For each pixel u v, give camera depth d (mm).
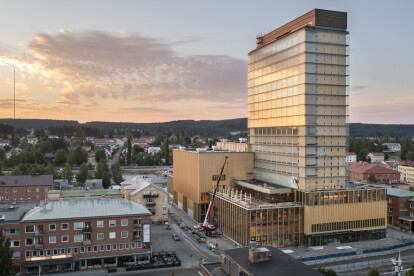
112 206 87188
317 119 107938
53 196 120562
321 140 108375
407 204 123312
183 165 145375
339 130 110875
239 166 133000
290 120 113500
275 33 127062
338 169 110250
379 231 108125
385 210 108500
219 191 129250
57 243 80500
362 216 105812
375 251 93812
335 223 102812
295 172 110375
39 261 78438
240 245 101125
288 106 114500
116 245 84062
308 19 110125
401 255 91812
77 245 81625
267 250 54438
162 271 81250
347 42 110938
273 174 122750
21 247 78562
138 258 86375
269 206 99375
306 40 106250
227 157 124938
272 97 124375
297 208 101500
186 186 141125
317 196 101375
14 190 152250
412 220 117250
